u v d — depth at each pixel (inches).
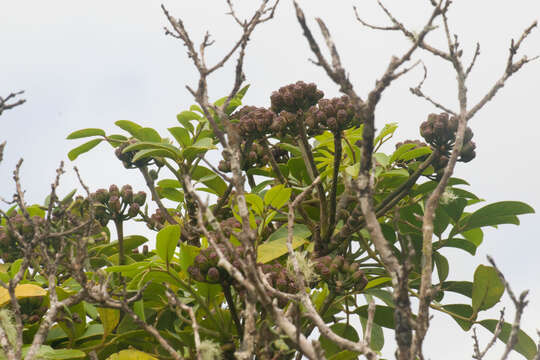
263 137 337.1
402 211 386.3
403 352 197.0
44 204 413.1
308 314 220.1
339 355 280.2
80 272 254.5
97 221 374.3
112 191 380.2
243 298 278.7
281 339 240.2
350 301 390.0
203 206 216.8
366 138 201.0
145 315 323.0
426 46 226.1
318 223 377.1
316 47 201.8
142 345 319.6
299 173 384.2
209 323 304.0
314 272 303.0
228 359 277.0
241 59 239.6
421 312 207.8
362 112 199.9
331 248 335.0
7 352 229.3
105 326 312.7
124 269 305.4
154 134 387.9
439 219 384.2
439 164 350.9
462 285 384.8
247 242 216.1
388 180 368.2
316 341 206.8
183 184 369.4
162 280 304.0
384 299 348.8
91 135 389.1
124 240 396.5
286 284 277.9
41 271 335.3
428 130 335.3
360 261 378.3
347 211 350.0
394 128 377.7
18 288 288.8
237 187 220.2
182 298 316.8
